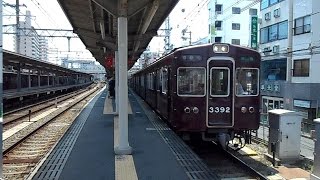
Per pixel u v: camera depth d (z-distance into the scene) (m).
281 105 27.03
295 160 9.92
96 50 27.77
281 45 28.50
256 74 10.45
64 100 34.44
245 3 45.72
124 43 9.05
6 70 25.17
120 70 9.05
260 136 13.82
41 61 28.80
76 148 9.57
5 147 10.71
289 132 9.89
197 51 10.27
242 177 8.45
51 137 13.07
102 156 8.66
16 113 21.38
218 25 45.72
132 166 7.77
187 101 10.27
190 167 7.75
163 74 13.86
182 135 10.91
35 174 7.13
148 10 12.64
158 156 8.71
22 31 30.73
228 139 10.38
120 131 8.98
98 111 19.25
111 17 14.55
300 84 25.03
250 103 10.39
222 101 10.30
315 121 7.88
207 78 10.26
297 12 25.58
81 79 77.38
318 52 21.97
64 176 7.00
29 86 31.88
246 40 46.00
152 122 14.84
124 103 9.02
